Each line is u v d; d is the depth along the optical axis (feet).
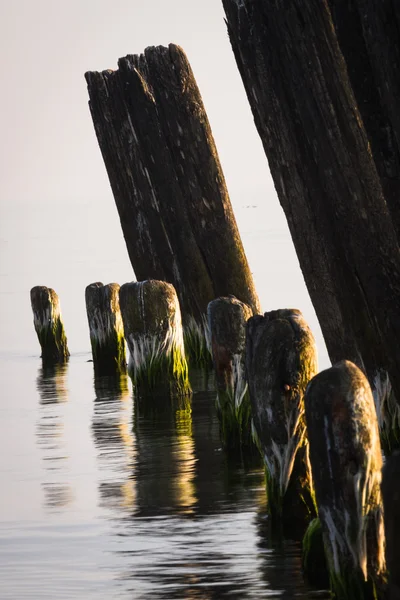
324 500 68.74
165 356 160.15
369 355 99.50
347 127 94.38
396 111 76.89
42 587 78.38
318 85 95.04
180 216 191.72
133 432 138.82
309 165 98.94
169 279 203.51
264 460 89.86
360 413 67.56
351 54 81.61
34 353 256.32
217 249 170.91
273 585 76.07
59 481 112.88
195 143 171.94
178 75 173.37
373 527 67.82
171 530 90.94
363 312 97.40
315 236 99.50
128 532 91.30
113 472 115.34
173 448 125.90
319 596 73.51
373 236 93.61
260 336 88.63
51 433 142.82
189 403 157.99
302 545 82.43
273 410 87.51
